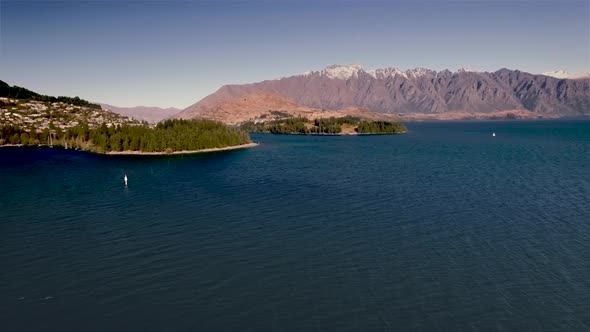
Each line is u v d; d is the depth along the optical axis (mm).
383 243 72312
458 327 46906
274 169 168625
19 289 57094
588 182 129500
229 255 67938
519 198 105812
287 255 67500
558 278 57750
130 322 48844
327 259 65688
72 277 60594
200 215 91938
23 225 85875
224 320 49062
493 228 79750
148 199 109750
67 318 49750
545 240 72562
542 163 180500
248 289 56312
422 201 103188
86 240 76062
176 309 51562
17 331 47219
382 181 134500
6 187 130500
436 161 192000
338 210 94938
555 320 47844
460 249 68875
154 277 60281
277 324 48156
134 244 73562
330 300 53188
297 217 89250
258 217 89688
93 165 188250
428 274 59750
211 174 155875
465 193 112688
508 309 50219
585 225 81000
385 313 50000
